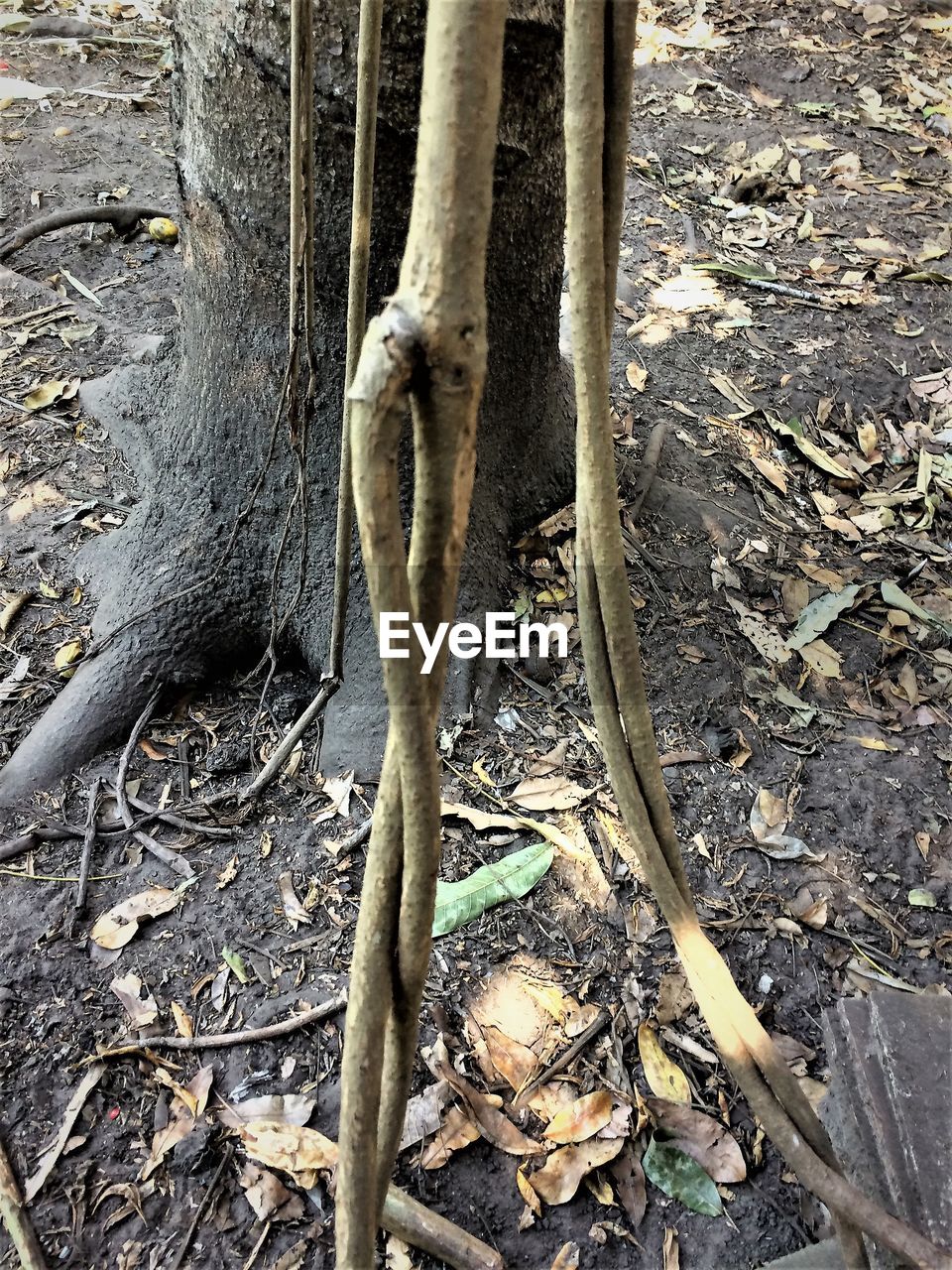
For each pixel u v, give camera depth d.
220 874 1.42
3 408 1.99
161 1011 1.29
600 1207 1.18
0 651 1.63
